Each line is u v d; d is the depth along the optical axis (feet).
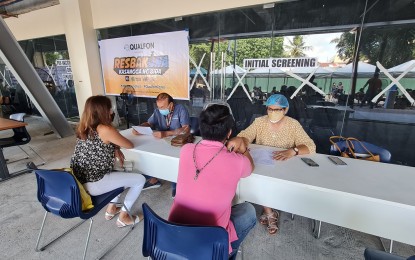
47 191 4.58
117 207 6.41
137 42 12.84
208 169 3.03
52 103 13.02
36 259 4.85
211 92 11.59
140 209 6.56
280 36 9.43
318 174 4.14
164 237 2.96
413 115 7.97
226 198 3.05
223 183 3.00
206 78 11.53
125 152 6.00
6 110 19.29
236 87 10.95
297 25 9.03
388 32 7.77
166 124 7.38
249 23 9.86
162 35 11.98
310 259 4.77
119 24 12.83
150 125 7.57
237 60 10.59
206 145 3.14
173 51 11.92
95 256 4.91
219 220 3.07
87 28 13.43
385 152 5.28
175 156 5.06
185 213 3.15
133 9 12.10
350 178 3.99
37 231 5.70
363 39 8.16
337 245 5.14
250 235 5.46
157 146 5.74
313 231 5.57
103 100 4.92
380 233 3.81
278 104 5.32
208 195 3.00
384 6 7.64
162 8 11.26
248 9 9.72
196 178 3.07
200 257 2.81
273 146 5.72
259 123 5.94
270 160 4.74
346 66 8.63
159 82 12.89
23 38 17.21
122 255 4.96
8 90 19.72
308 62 9.21
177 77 12.23
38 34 16.22
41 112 12.69
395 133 8.38
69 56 14.46
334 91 9.05
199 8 10.34
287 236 5.43
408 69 7.73
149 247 3.17
